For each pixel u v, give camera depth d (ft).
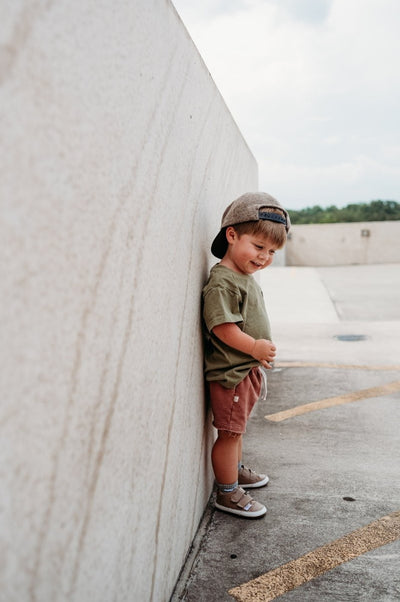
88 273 2.85
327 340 16.88
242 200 5.98
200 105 5.70
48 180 2.38
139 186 3.66
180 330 5.02
